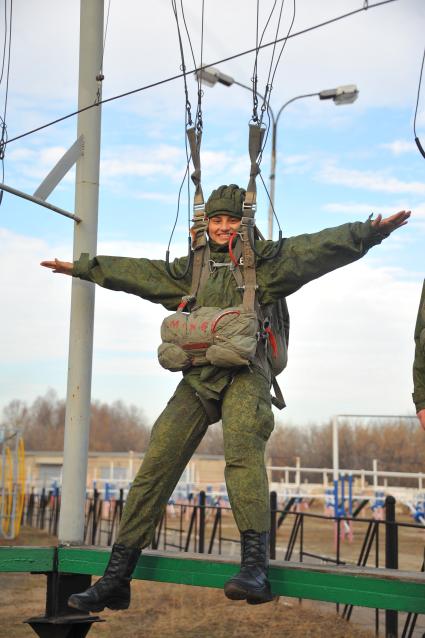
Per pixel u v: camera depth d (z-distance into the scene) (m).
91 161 4.67
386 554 6.34
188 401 3.59
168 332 3.53
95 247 4.63
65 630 4.07
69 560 4.06
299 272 3.41
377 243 3.34
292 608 8.02
